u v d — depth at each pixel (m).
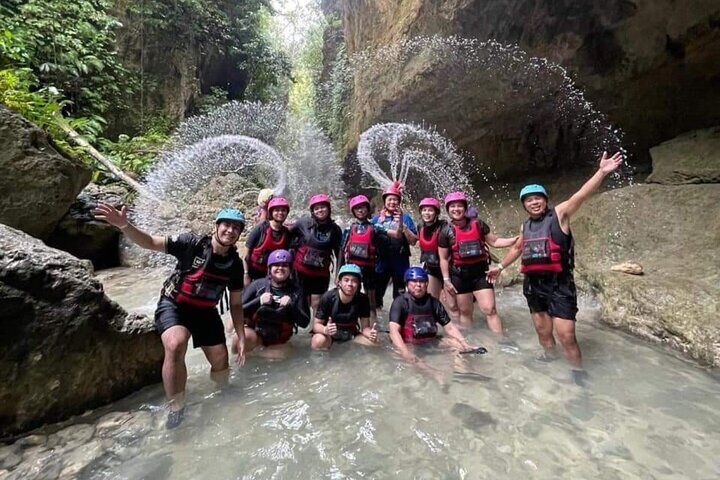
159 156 9.69
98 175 7.89
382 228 4.58
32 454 2.19
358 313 3.69
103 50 9.34
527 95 6.59
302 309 3.64
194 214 8.56
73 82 9.01
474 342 3.66
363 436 2.30
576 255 5.30
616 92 6.25
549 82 6.29
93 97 9.37
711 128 5.56
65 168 5.51
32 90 8.20
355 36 9.41
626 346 3.44
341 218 9.32
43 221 5.44
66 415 2.52
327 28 13.16
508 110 7.02
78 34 8.86
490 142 8.00
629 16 5.24
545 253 3.15
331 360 3.35
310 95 14.84
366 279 4.40
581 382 2.86
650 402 2.58
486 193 8.23
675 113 6.18
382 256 4.69
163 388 2.91
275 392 2.83
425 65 6.39
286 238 4.25
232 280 2.96
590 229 5.55
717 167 4.92
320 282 4.38
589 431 2.29
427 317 3.54
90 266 2.80
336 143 10.98
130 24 11.04
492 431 2.31
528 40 5.61
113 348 2.72
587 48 5.69
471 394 2.73
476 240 4.00
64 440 2.31
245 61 14.12
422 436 2.28
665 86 5.95
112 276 6.25
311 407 2.62
